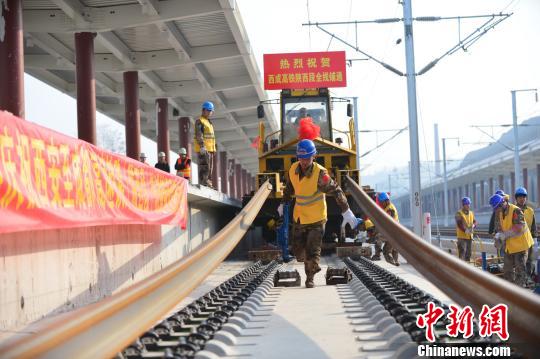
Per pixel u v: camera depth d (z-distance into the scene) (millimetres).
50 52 21828
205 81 27703
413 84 22328
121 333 3662
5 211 5492
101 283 9047
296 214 9664
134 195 9656
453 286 4809
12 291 6266
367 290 8211
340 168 17750
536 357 3232
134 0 18609
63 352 2963
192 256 5961
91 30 18984
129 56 23812
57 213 6621
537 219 47438
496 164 67438
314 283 10797
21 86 13680
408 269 13844
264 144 18922
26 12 18906
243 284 9539
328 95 18906
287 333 5613
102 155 8156
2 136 5449
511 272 11359
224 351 4664
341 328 5844
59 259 7512
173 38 21359
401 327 5191
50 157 6500
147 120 37250
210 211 21297
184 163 17375
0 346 2621
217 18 21094
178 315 5945
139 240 11266
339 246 17641
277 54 24703
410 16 22297
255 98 34594
